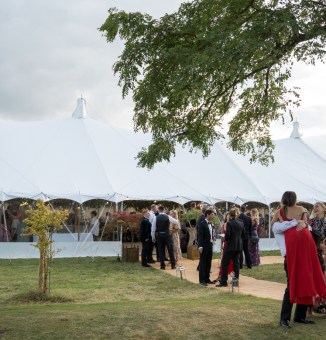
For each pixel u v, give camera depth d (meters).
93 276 12.49
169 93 9.01
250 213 15.37
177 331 5.56
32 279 11.92
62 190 16.98
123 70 8.77
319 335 5.50
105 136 20.97
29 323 5.84
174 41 8.75
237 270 11.10
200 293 10.05
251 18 8.10
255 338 5.36
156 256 16.50
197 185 19.06
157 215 14.24
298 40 7.74
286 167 22.38
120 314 6.45
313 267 5.82
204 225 11.23
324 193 20.72
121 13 8.71
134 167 19.27
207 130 10.23
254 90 10.23
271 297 9.34
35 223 9.50
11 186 16.64
